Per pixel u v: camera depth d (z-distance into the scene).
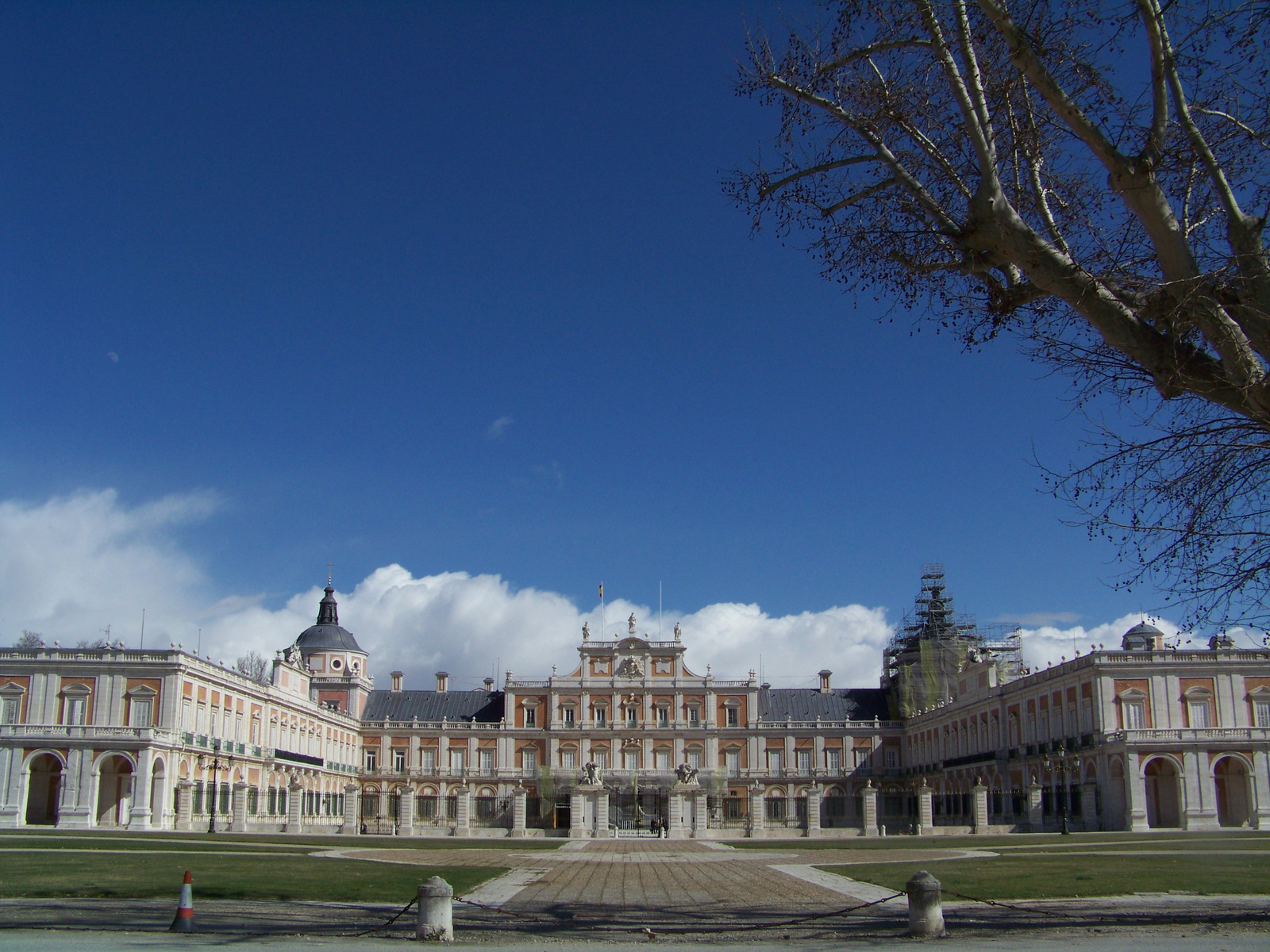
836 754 125.19
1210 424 20.05
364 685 131.38
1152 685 76.38
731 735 124.69
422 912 19.06
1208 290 19.03
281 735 102.06
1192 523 20.41
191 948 17.48
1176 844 50.19
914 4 20.77
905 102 21.95
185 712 81.06
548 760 124.44
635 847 62.38
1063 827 70.12
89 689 78.94
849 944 18.70
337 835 79.50
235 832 78.50
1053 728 84.88
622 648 126.75
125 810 77.31
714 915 23.47
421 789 125.00
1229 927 20.41
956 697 112.19
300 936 19.17
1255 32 18.08
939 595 127.88
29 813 79.81
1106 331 20.14
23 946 17.62
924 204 21.81
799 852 53.97
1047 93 19.52
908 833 104.00
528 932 20.27
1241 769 76.94
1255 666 76.00
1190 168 20.38
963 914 23.17
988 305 22.30
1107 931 19.94
